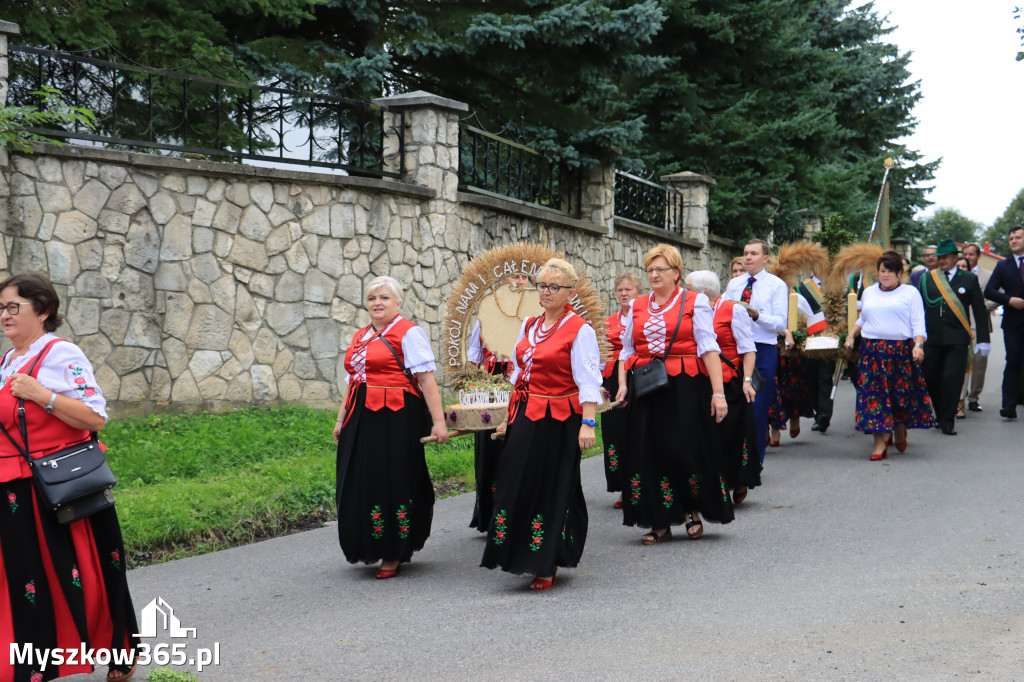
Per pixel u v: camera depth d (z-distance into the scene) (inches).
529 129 538.9
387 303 230.8
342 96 466.3
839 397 572.7
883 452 364.2
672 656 166.2
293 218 399.5
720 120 735.7
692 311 249.6
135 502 266.2
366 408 229.1
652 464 249.6
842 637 172.9
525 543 213.0
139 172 364.2
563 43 502.3
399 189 423.8
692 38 725.3
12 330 156.3
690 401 248.7
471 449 373.4
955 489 302.0
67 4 421.1
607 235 580.4
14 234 336.2
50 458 152.6
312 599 211.6
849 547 237.0
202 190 378.0
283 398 397.4
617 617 189.9
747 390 288.4
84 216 351.9
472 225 464.4
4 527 150.6
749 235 749.3
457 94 575.5
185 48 445.4
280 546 259.1
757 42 741.9
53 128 358.3
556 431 215.9
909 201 1170.6
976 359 492.7
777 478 334.0
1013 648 164.2
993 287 467.8
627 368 260.7
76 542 155.4
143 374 364.5
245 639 186.2
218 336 381.7
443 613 197.9
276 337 396.2
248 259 388.8
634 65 522.3
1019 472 326.0
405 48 521.0
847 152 1039.6
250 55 487.2
